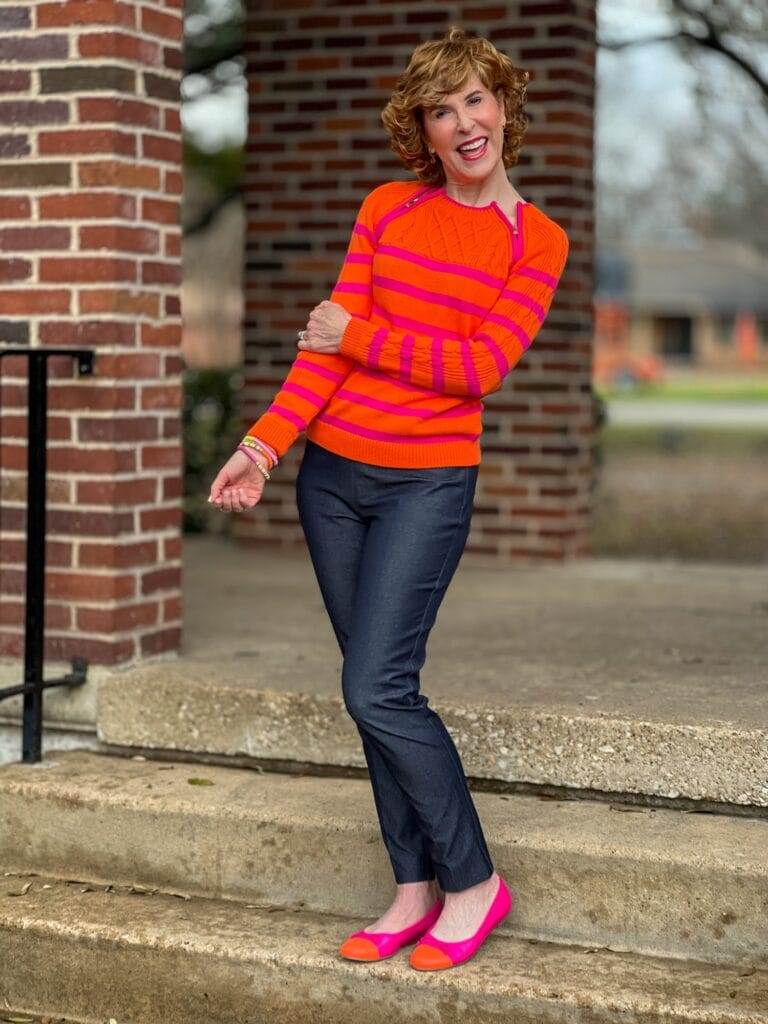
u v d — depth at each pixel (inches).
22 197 165.0
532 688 156.3
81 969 136.9
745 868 126.0
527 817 138.4
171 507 172.6
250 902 143.1
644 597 223.0
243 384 273.0
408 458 120.4
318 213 265.6
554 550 256.7
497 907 127.7
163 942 133.5
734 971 125.7
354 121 261.6
